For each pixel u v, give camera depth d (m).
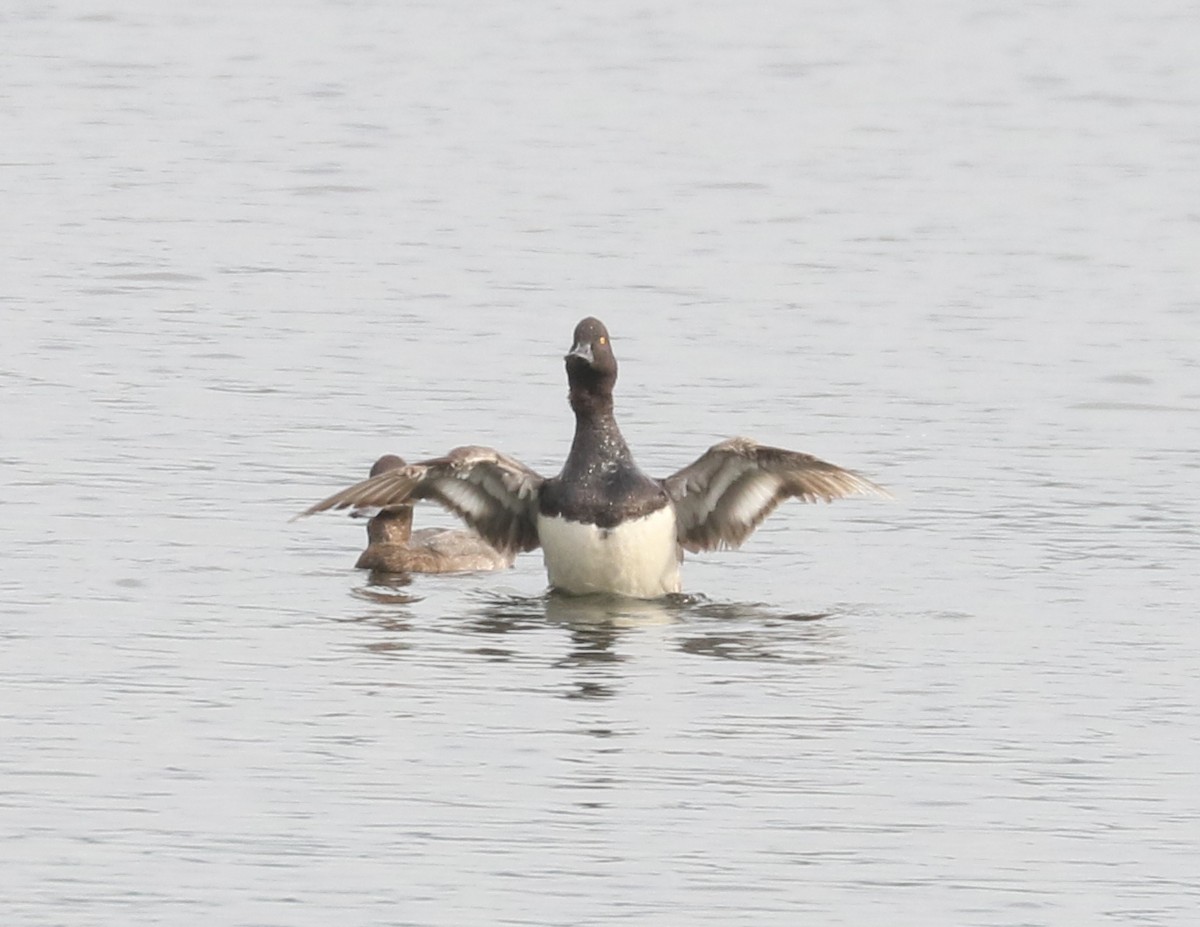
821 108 43.66
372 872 11.75
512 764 13.40
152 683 14.77
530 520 17.61
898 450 21.59
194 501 19.47
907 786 13.20
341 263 29.97
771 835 12.40
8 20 51.06
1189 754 13.83
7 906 11.21
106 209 33.09
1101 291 29.27
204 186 35.12
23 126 39.69
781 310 27.80
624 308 27.72
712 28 52.41
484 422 22.28
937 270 30.41
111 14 52.25
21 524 18.58
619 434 17.30
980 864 12.09
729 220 33.56
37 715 14.04
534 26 52.59
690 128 41.41
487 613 16.86
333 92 44.16
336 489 19.97
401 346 25.44
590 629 16.42
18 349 24.73
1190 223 33.88
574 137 40.34
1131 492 20.30
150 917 11.13
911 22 53.31
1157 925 11.38
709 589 17.61
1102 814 12.84
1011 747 13.89
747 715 14.40
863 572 18.03
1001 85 46.19
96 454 20.73
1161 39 51.34
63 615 16.27
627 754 13.62
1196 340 26.53
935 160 38.81
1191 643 16.12
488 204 34.34
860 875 11.91
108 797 12.69
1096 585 17.58
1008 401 23.56
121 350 24.86
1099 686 15.13
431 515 20.23
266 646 15.74
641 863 11.97
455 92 44.56
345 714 14.25
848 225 33.38
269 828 12.30
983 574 17.91
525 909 11.35
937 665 15.56
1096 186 36.69
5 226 31.64
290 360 24.64
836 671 15.38
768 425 22.36
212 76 45.56
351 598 17.19
